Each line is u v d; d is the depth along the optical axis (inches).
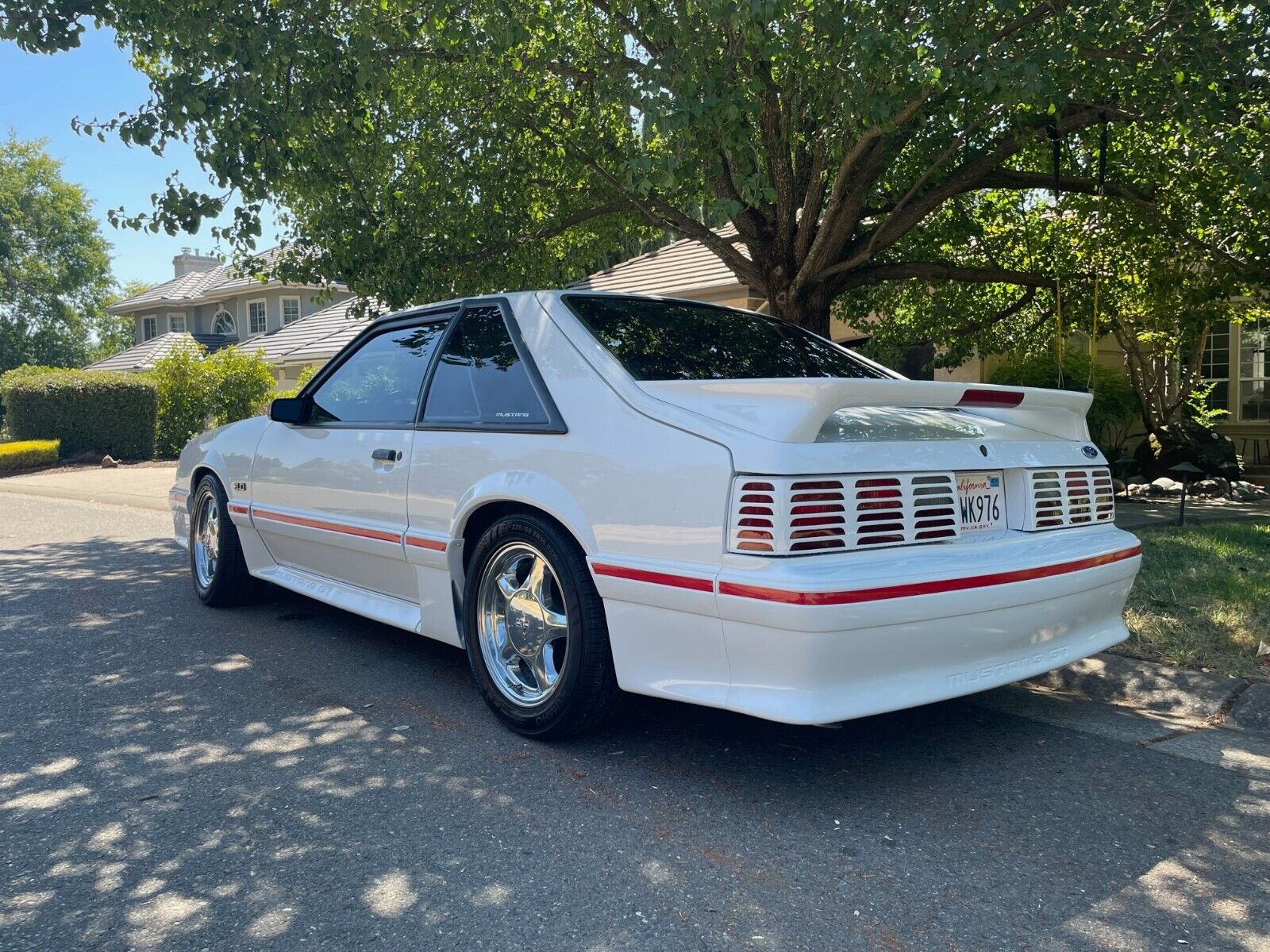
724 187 324.2
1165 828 116.5
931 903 99.2
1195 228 363.9
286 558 212.1
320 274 352.2
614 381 136.4
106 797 126.0
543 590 144.4
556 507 135.0
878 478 118.8
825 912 97.5
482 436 151.2
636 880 103.8
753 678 114.5
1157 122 318.0
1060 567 131.4
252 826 117.3
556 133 356.2
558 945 91.6
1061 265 403.2
